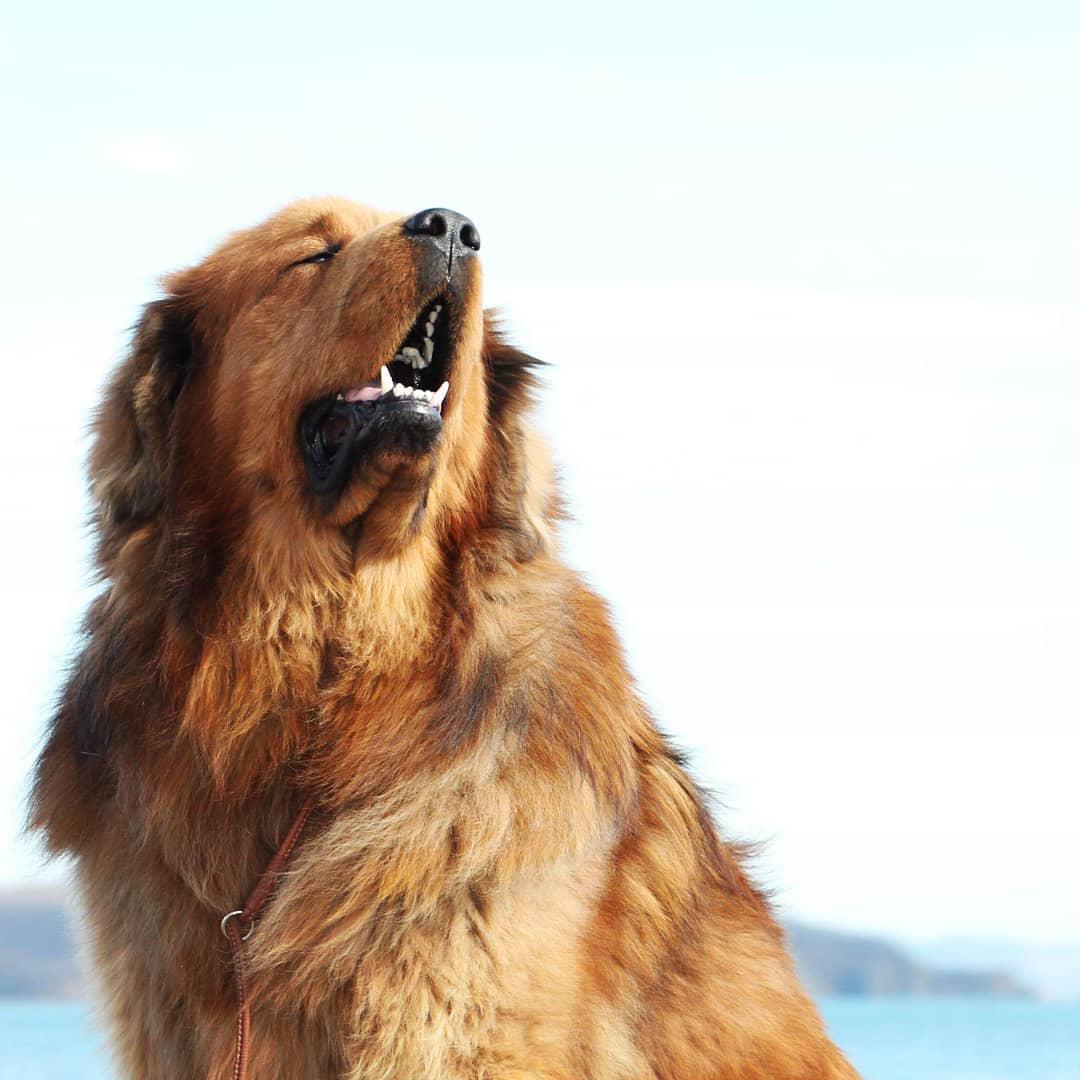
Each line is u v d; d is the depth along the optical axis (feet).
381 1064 29.94
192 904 31.76
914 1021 545.85
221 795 31.86
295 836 31.68
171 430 34.71
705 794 38.96
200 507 33.94
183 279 36.88
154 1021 32.30
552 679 32.35
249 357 34.65
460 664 32.78
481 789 30.86
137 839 32.09
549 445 37.86
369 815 31.04
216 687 32.45
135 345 34.81
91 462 34.76
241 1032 30.50
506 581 34.19
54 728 34.01
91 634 33.73
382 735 32.17
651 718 37.01
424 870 30.27
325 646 33.53
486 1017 29.89
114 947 32.71
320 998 30.27
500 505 35.65
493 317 39.40
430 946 30.14
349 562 33.78
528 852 30.45
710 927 34.76
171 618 32.63
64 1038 341.00
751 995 34.45
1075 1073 230.68
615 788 32.40
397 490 32.76
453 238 33.91
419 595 33.83
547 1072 30.12
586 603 34.71
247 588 33.37
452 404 34.58
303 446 34.04
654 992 32.89
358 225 35.94
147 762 32.01
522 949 30.25
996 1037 391.04
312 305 34.35
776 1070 34.06
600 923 31.94
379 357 33.60
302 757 32.53
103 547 34.22
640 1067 31.78
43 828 33.42
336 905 30.37
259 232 36.24
